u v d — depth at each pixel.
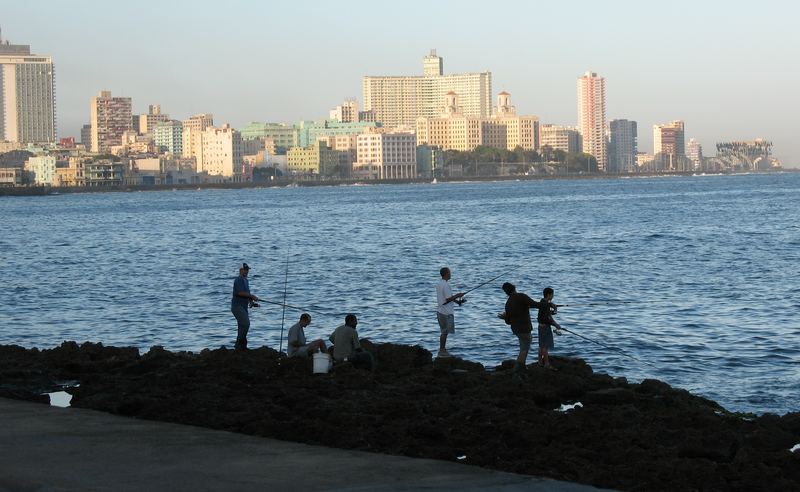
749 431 22.55
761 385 32.50
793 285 60.50
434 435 20.92
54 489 15.59
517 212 172.62
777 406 29.58
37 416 22.08
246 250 102.12
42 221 182.75
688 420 22.80
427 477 16.69
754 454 19.92
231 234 130.25
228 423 22.08
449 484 16.25
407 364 30.33
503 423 21.66
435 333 44.53
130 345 43.50
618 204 196.62
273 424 21.36
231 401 24.48
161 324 49.62
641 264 77.56
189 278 74.12
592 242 101.94
